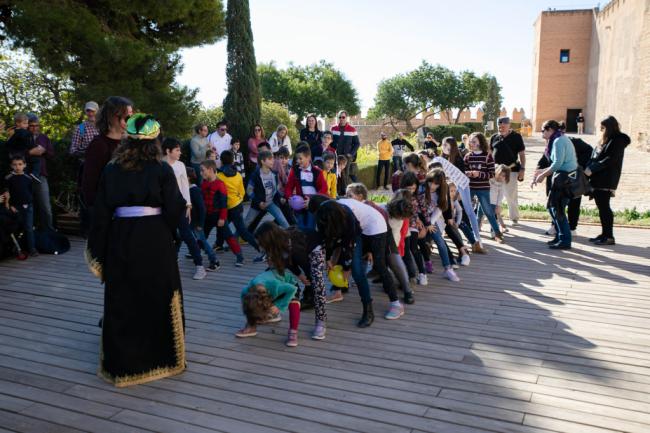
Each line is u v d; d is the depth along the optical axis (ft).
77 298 17.98
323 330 14.52
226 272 21.40
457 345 13.98
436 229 19.86
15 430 10.00
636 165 65.05
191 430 10.02
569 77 157.48
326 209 13.97
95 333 14.92
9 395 11.36
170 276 11.86
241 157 37.63
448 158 25.50
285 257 14.15
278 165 24.35
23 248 24.29
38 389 11.62
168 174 11.58
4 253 23.22
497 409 10.72
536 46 167.94
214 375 12.31
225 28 46.96
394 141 57.11
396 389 11.60
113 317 11.61
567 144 23.68
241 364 12.91
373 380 12.03
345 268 16.15
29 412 10.66
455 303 17.37
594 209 35.91
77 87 39.40
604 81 130.21
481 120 161.99
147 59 40.91
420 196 19.21
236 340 14.46
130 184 11.24
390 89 163.22
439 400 11.10
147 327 11.78
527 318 15.93
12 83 53.72
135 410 10.73
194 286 19.49
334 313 16.55
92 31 36.50
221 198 21.24
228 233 22.29
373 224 15.66
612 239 25.08
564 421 10.26
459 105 161.68
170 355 12.12
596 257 22.97
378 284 19.61
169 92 43.68
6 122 50.11
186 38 46.32
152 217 11.60
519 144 29.30
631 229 28.96
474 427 10.07
